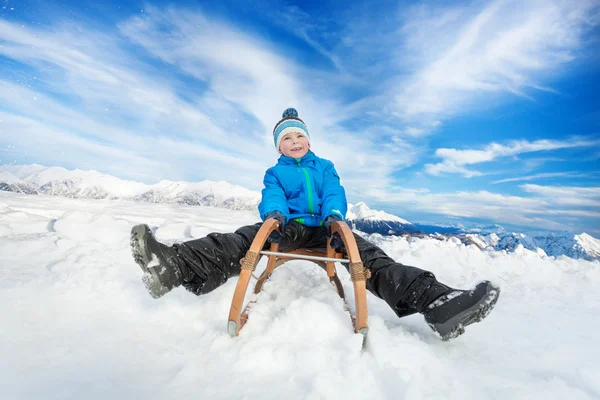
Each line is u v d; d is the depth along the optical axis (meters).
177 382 0.92
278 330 1.20
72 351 1.06
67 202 6.15
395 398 0.87
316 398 0.85
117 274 1.88
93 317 1.34
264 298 1.63
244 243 1.47
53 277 1.72
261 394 0.88
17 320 1.24
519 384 0.99
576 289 2.61
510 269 3.25
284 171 1.93
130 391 0.87
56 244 2.46
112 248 2.47
